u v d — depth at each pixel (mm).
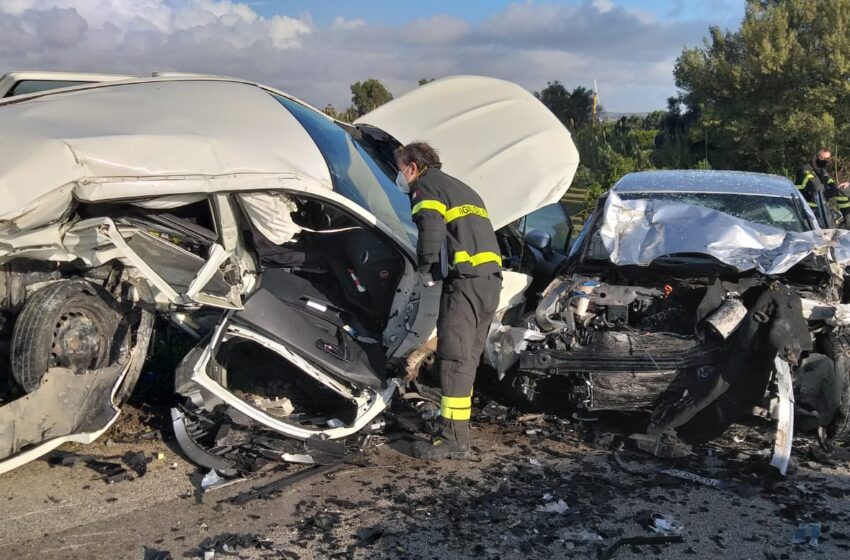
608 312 5133
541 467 4602
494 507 4012
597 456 4770
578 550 3598
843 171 18094
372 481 4375
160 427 5074
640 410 4809
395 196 5461
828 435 4820
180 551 3541
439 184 4680
